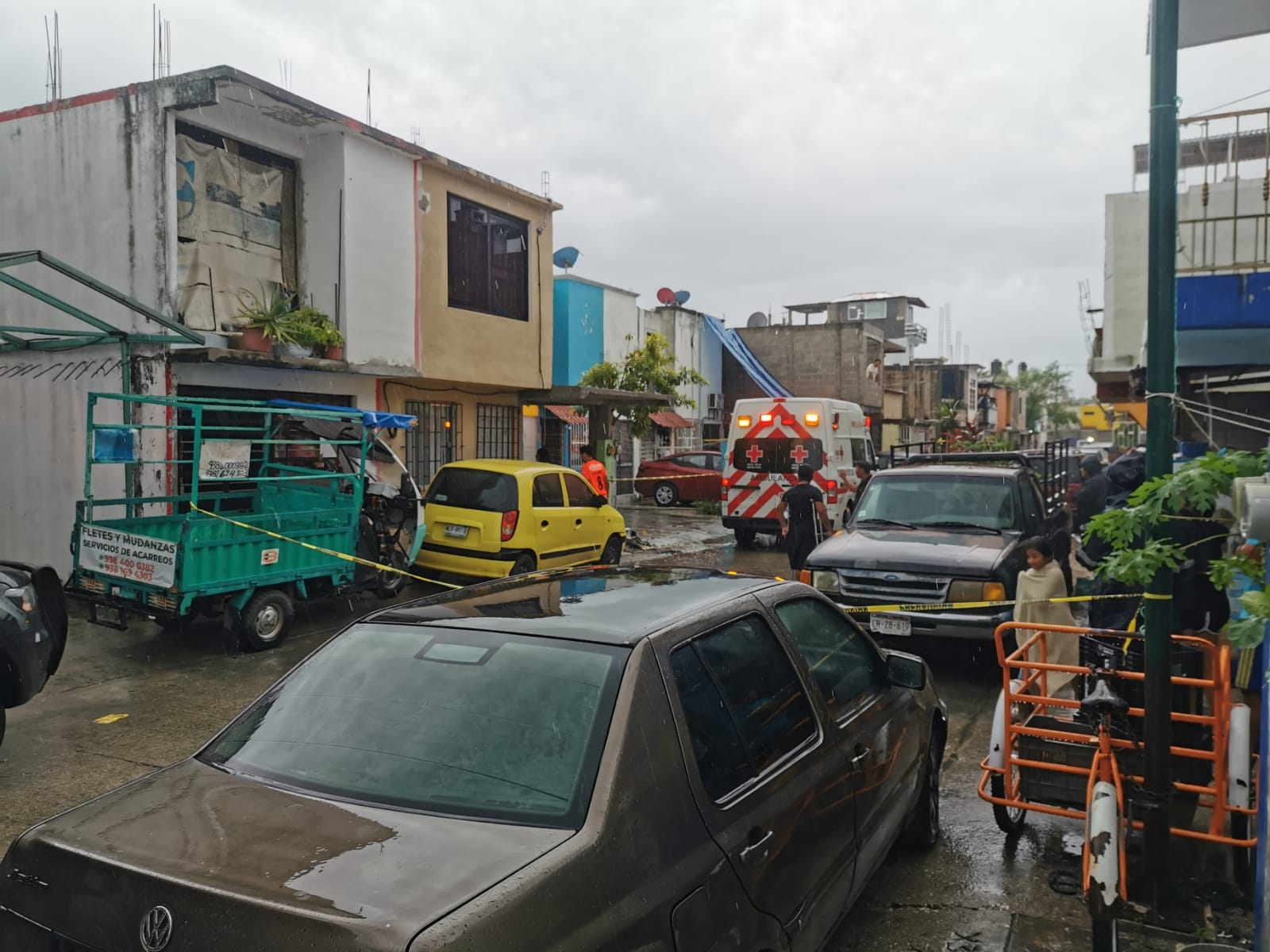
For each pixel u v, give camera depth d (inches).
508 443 659.4
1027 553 263.9
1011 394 2539.4
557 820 89.7
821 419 591.2
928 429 1733.5
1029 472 401.7
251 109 446.0
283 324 439.2
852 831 134.8
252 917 75.0
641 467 948.0
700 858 96.8
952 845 189.2
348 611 403.5
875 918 159.2
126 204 407.2
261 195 472.7
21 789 210.7
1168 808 159.9
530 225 635.5
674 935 89.6
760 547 629.6
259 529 325.1
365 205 494.9
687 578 147.0
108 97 408.2
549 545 440.1
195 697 280.7
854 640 165.3
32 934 87.0
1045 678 205.9
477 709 104.4
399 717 106.3
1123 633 177.6
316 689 115.3
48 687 289.3
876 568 318.0
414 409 571.2
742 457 609.6
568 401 646.5
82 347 409.1
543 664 108.7
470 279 585.9
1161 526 160.9
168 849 86.3
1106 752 158.1
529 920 77.1
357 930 71.6
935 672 328.2
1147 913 159.3
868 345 1334.9
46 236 426.6
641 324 988.6
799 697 133.1
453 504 429.7
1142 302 438.0
